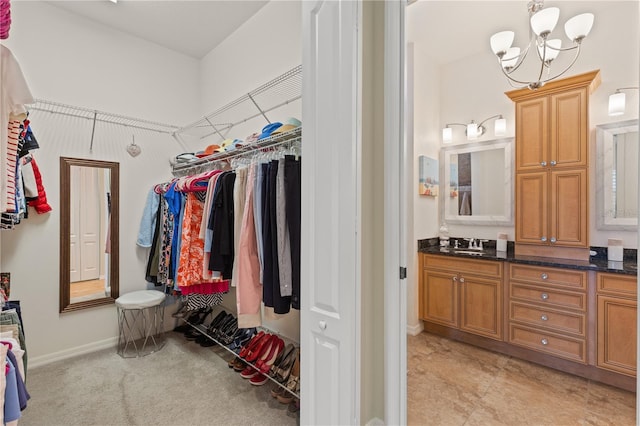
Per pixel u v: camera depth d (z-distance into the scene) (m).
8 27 0.87
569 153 2.39
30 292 2.37
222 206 1.97
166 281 2.62
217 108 3.17
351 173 1.22
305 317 1.41
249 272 1.78
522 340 2.40
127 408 1.82
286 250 1.61
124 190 2.88
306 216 1.40
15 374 1.03
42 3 2.45
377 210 1.52
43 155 2.44
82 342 2.61
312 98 1.38
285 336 2.32
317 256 1.35
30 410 1.79
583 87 2.32
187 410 1.81
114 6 2.55
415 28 2.69
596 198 2.41
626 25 2.30
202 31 2.93
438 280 2.93
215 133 3.20
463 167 3.23
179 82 3.28
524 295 2.39
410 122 3.02
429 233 3.25
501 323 2.52
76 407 1.83
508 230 2.94
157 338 2.91
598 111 2.42
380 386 1.51
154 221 2.92
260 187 1.75
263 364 1.99
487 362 2.41
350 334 1.21
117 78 2.85
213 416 1.75
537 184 2.55
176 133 3.22
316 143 1.36
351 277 1.22
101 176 2.75
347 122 1.23
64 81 2.54
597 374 2.09
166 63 3.19
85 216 2.65
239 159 2.30
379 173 1.51
